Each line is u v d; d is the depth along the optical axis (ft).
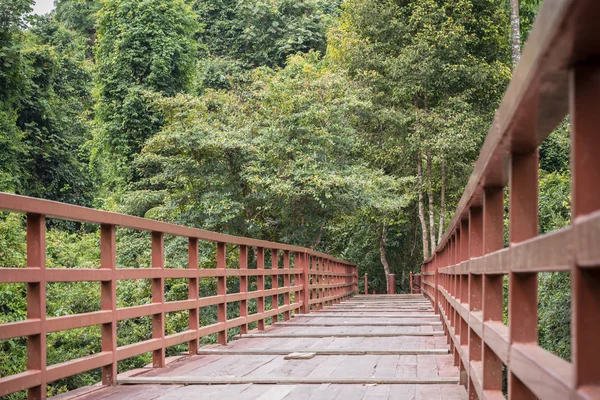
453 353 18.58
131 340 42.27
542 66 4.11
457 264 16.70
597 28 3.38
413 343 23.29
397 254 101.19
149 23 92.22
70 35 113.29
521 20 77.00
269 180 54.19
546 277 30.22
